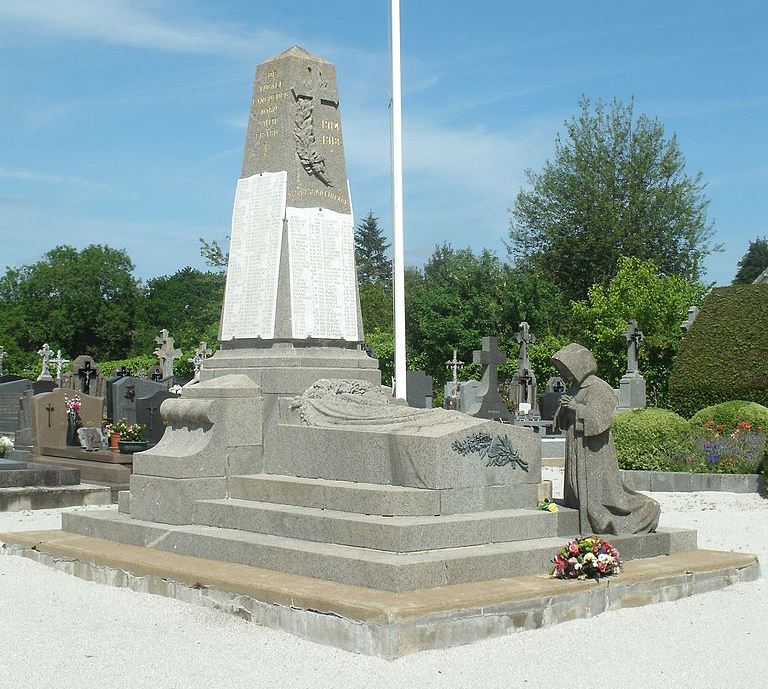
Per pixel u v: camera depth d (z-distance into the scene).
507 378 48.16
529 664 7.32
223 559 9.78
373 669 7.14
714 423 21.03
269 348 11.90
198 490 10.95
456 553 8.80
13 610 9.03
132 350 83.19
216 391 11.22
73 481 16.67
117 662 7.42
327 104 12.61
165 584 9.40
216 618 8.57
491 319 50.69
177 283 87.00
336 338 12.23
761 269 83.06
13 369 73.50
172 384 39.06
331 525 9.34
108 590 9.78
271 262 12.01
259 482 10.80
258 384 11.62
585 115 55.97
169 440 11.46
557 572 8.91
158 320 85.19
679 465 19.12
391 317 62.34
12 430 29.14
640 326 44.97
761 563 11.39
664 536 10.36
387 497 9.40
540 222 56.75
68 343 82.56
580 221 55.28
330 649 7.64
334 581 8.60
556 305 51.41
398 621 7.43
